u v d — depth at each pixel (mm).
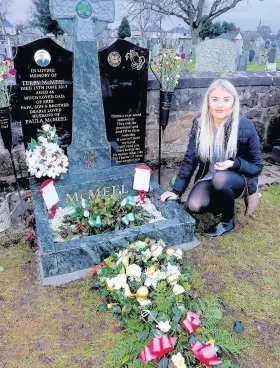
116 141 3939
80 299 2482
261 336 2219
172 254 2629
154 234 2926
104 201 3428
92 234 3053
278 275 2760
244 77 4672
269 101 5023
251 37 32688
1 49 9562
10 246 3074
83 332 2229
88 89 3482
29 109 3465
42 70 3346
